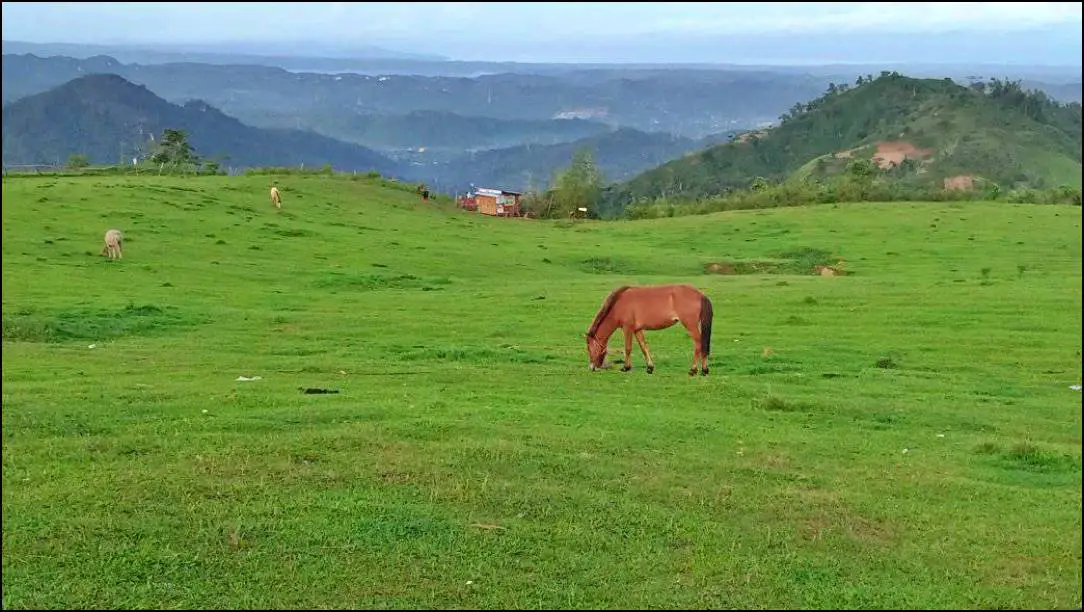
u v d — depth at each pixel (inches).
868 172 3875.5
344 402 654.5
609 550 403.2
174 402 633.0
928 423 676.7
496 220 2933.1
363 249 1932.8
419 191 3326.8
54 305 1175.0
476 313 1261.1
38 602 341.7
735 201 3599.9
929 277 1697.8
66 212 1951.3
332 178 3211.1
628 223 2920.8
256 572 369.4
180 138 3929.6
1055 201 3447.3
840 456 569.0
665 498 469.1
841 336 1097.4
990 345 1039.0
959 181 7578.7
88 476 464.1
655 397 729.0
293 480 466.3
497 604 351.9
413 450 522.6
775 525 440.1
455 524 419.5
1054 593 374.9
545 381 786.8
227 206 2311.8
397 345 1019.9
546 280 1715.1
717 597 363.3
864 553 411.8
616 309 837.2
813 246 2247.8
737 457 551.8
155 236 1827.0
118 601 344.8
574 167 3978.8
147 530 400.5
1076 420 709.9
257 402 637.9
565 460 518.3
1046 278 1581.0
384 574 371.6
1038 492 503.2
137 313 1159.0
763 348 1019.9
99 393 657.0
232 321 1160.8
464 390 736.3
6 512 414.0
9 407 594.6
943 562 405.1
